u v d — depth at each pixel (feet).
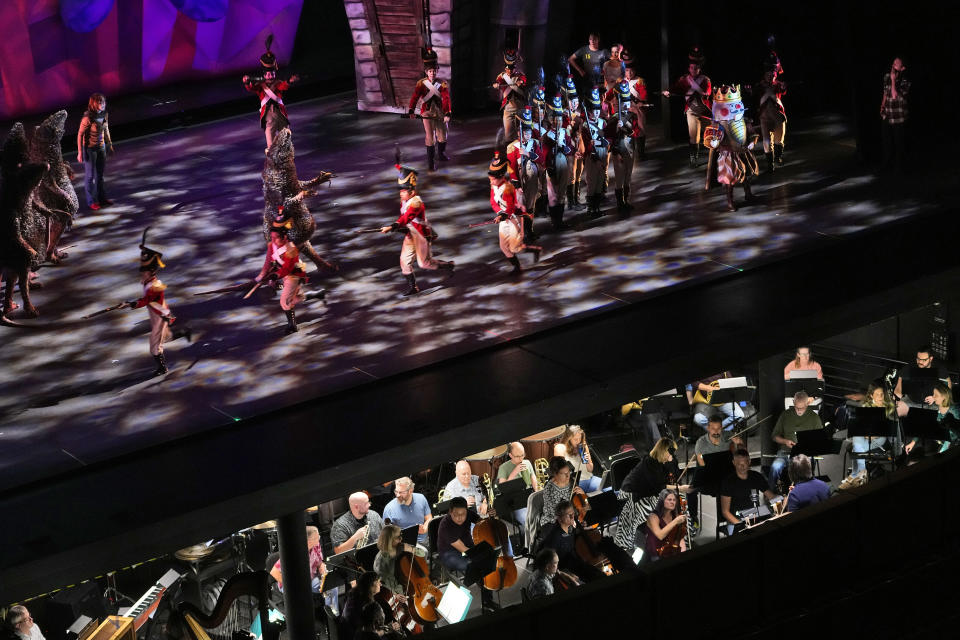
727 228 82.79
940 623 69.97
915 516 71.05
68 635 66.59
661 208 86.38
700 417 84.79
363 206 87.30
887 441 81.20
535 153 80.28
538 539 72.38
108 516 56.29
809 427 80.02
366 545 70.38
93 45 106.83
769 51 99.45
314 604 68.80
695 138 92.02
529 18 102.27
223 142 101.09
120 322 73.56
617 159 84.53
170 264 80.02
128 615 68.23
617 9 114.11
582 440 78.84
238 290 76.28
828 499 69.51
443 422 62.75
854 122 91.91
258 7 113.80
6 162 72.02
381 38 102.27
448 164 94.38
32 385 67.21
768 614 67.05
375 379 66.59
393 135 100.58
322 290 75.97
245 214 87.10
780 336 71.05
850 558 69.31
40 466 60.08
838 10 91.56
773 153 91.30
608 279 76.64
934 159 91.71
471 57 104.47
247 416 63.77
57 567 53.93
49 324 73.46
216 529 57.52
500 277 77.46
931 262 76.64
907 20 92.63
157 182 93.09
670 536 71.92
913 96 95.35
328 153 97.04
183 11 107.34
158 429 62.90
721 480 73.31
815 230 81.87
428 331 71.46
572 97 84.12
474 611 73.26
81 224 86.17
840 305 72.49
